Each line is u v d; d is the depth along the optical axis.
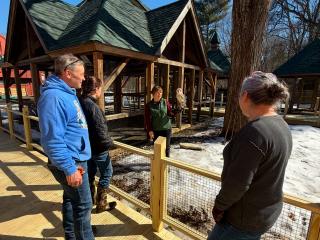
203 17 32.09
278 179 1.15
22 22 8.77
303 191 4.11
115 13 7.52
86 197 1.96
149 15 9.41
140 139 8.09
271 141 1.06
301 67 14.69
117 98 11.09
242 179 1.08
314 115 13.70
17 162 4.75
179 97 6.91
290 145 1.16
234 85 7.66
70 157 1.69
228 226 1.30
